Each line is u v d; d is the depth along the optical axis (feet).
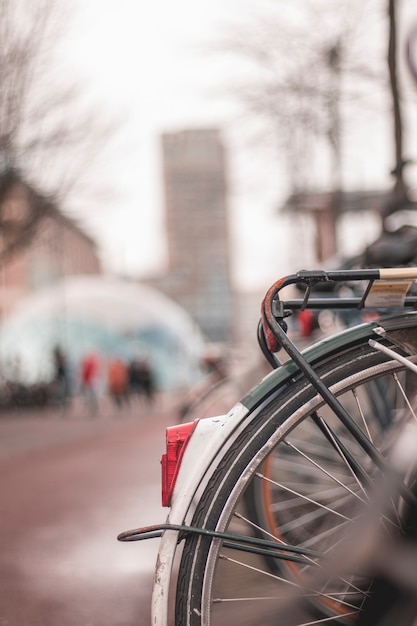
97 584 14.51
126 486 27.53
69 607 13.03
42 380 105.29
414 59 16.51
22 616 12.61
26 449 47.91
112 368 102.32
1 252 62.75
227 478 6.63
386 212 13.24
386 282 6.90
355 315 11.93
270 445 6.66
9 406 101.14
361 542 6.90
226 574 9.20
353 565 6.92
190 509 6.77
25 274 226.79
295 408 6.72
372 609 7.03
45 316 160.04
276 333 6.67
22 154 56.65
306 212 50.78
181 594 6.57
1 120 55.21
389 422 9.85
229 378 19.20
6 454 44.42
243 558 9.59
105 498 25.02
